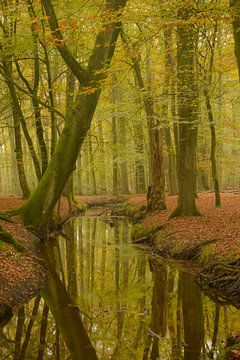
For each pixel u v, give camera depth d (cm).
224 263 1191
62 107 2766
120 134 3931
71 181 3247
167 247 1623
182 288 1273
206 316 1037
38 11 1903
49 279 1386
